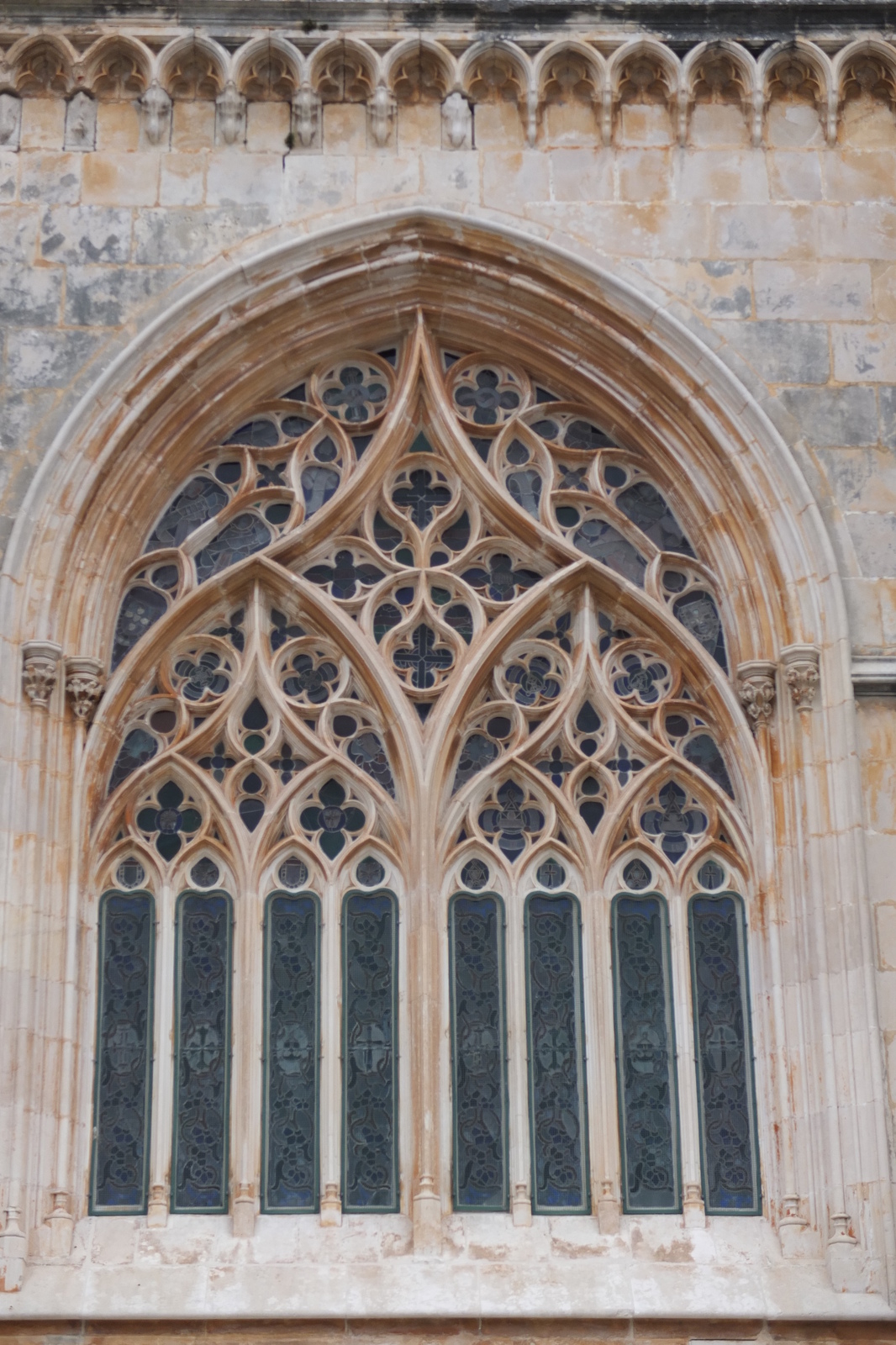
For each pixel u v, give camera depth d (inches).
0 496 1174.3
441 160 1242.0
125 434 1192.2
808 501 1185.4
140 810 1178.0
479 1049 1140.5
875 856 1129.4
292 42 1246.9
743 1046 1146.7
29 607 1159.6
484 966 1155.3
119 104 1248.2
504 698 1200.8
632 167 1245.1
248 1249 1089.4
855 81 1257.4
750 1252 1096.8
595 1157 1117.7
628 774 1192.8
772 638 1182.3
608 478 1245.7
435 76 1253.7
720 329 1220.5
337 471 1239.5
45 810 1134.4
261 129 1243.2
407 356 1245.1
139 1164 1115.3
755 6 1254.9
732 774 1191.6
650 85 1255.5
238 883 1162.0
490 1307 1055.0
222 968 1152.8
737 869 1177.4
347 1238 1097.4
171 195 1228.5
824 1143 1094.4
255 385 1237.1
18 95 1248.2
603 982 1147.9
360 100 1250.6
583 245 1227.9
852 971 1106.7
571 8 1255.5
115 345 1203.2
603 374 1235.9
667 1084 1139.3
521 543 1228.5
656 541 1233.4
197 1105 1128.8
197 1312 1047.0
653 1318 1053.2
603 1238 1101.7
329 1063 1131.3
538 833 1179.3
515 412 1247.5
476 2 1252.5
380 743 1194.6
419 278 1237.7
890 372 1214.9
